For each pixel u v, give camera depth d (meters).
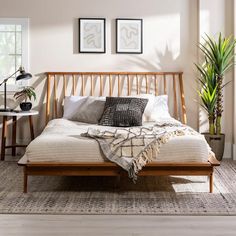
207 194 3.09
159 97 4.38
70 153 3.07
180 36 4.55
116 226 2.46
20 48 4.57
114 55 4.56
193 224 2.49
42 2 4.52
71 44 4.55
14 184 3.36
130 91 4.59
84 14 4.53
